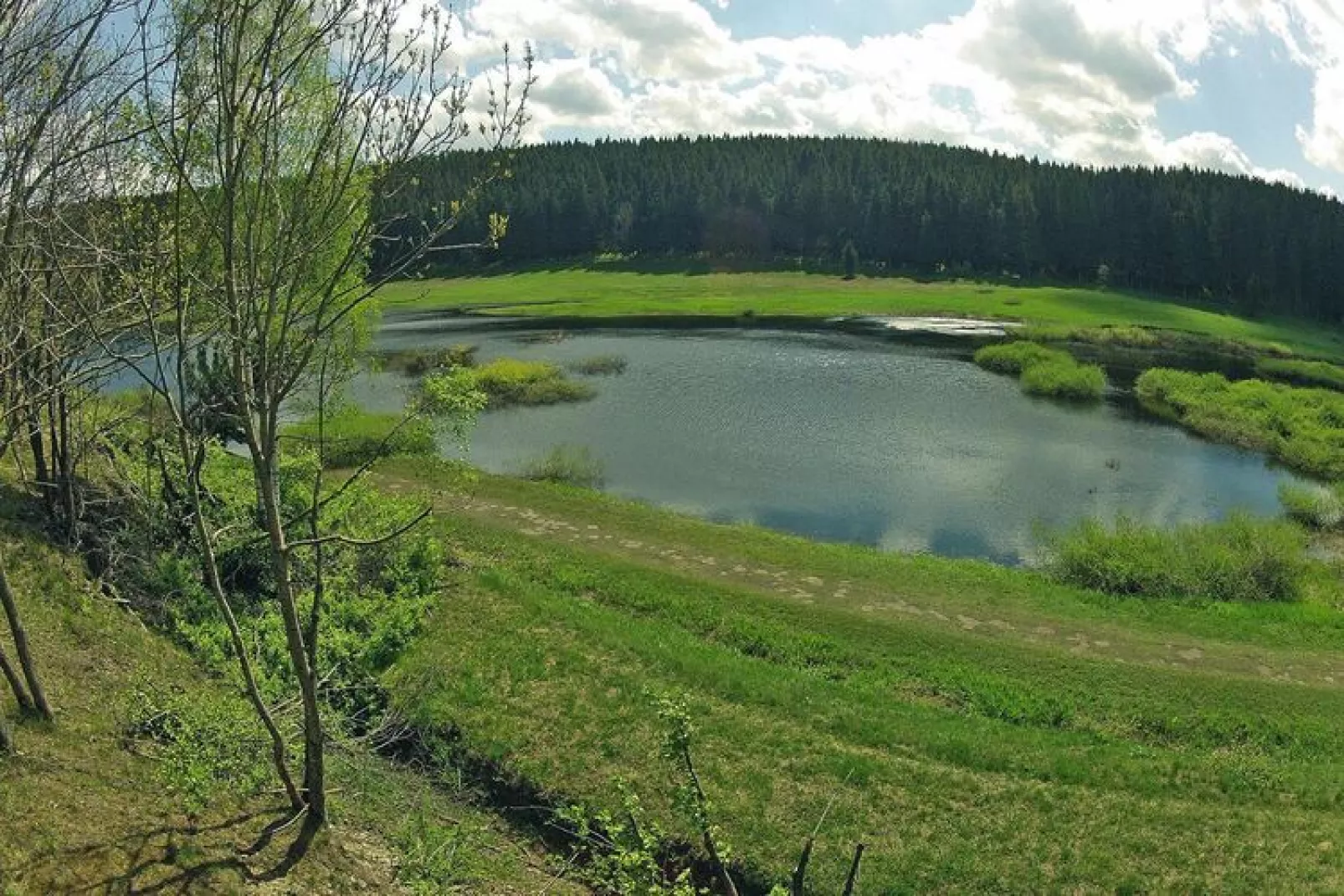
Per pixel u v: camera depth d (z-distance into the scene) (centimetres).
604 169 13938
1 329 827
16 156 736
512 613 1877
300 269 805
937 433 4153
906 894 1241
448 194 8944
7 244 746
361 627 1680
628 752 1470
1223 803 1457
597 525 2548
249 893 923
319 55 905
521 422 4150
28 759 965
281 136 855
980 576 2423
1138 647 2030
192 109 725
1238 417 4403
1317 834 1381
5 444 922
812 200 11869
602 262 11769
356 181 841
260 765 1050
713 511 3108
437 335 6662
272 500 869
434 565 1942
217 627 1388
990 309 8450
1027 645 1997
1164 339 7162
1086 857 1314
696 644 1908
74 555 1484
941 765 1496
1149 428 4372
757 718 1588
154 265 872
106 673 1232
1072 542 2566
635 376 5181
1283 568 2472
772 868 1266
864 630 2016
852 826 1347
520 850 1312
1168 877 1286
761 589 2205
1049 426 4334
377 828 1193
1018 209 10850
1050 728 1725
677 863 1282
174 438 1561
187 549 1529
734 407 4516
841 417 4375
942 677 1850
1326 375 6103
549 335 6638
